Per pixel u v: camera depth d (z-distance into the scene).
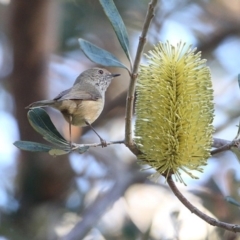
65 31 13.02
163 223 11.90
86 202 12.73
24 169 12.69
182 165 5.89
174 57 5.89
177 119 5.80
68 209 12.61
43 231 12.15
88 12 13.11
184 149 5.81
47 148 6.03
